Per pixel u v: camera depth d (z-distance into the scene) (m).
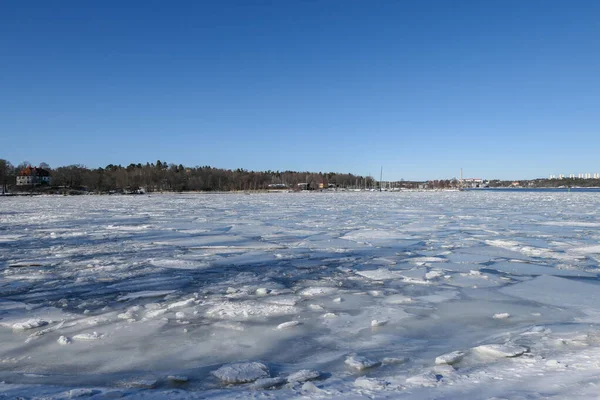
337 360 4.70
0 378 4.30
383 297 7.27
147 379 4.24
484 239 14.51
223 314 6.30
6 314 6.37
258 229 17.84
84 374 4.39
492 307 6.64
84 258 11.01
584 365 4.13
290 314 6.32
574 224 19.23
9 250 12.26
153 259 10.76
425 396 3.60
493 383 3.82
